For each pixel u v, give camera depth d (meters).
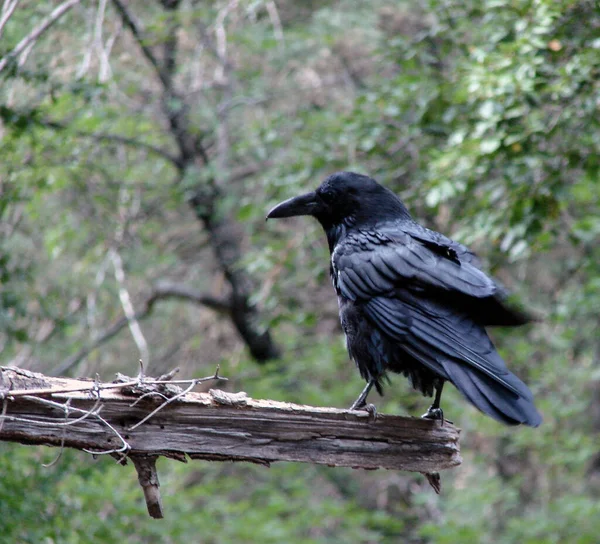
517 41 9.53
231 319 17.86
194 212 17.89
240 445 6.18
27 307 12.23
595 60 9.49
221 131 17.00
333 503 15.41
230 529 14.10
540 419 6.43
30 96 11.83
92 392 5.76
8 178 11.62
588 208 13.94
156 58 16.25
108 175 14.61
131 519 11.74
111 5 13.65
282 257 14.02
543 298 16.34
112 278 16.70
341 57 17.67
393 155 13.61
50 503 9.66
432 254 7.63
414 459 6.66
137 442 5.93
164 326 18.97
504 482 17.86
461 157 10.44
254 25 15.30
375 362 7.72
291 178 13.48
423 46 13.14
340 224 8.63
